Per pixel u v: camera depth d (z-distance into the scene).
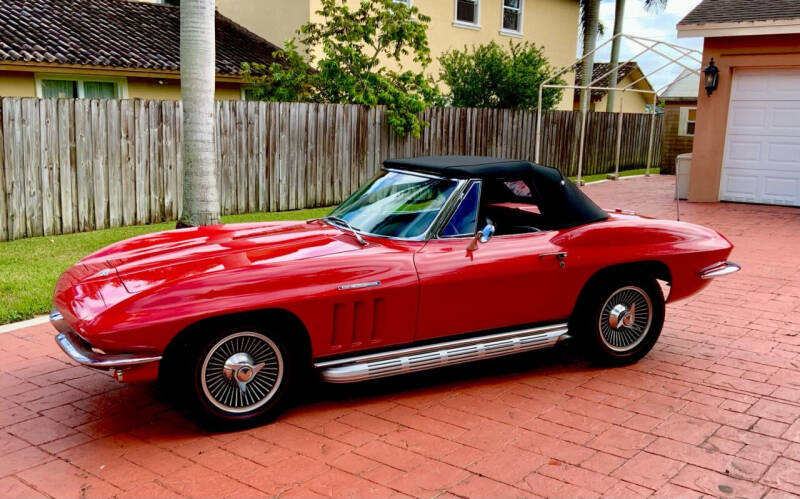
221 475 3.52
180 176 11.24
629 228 5.10
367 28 13.98
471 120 16.03
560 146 19.20
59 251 8.54
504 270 4.56
